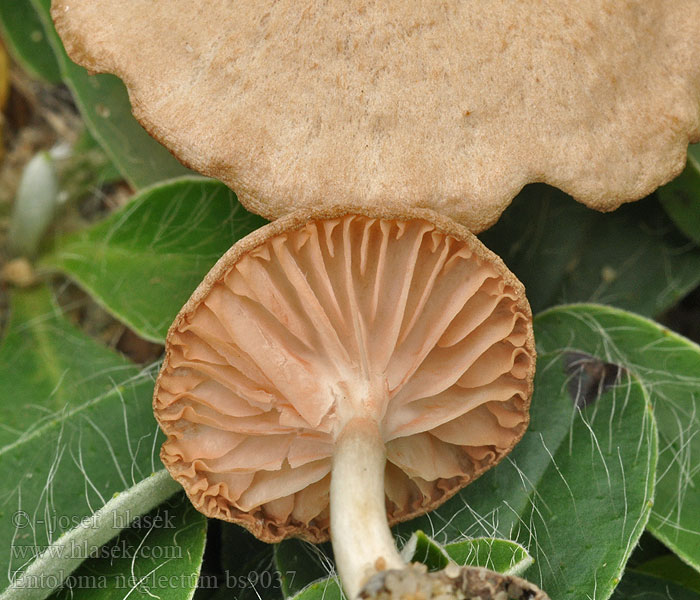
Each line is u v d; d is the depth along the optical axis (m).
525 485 0.12
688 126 0.12
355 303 0.11
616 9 0.12
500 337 0.11
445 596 0.11
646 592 0.12
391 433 0.12
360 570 0.11
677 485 0.12
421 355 0.11
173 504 0.12
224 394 0.12
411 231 0.11
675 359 0.12
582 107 0.12
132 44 0.12
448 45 0.11
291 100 0.11
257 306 0.11
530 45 0.12
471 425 0.12
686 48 0.12
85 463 0.12
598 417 0.12
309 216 0.11
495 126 0.11
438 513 0.12
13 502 0.12
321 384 0.11
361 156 0.11
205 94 0.11
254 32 0.12
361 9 0.12
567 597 0.12
